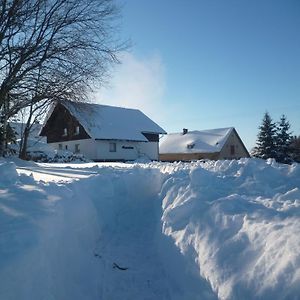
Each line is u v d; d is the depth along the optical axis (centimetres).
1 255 325
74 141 4034
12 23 1716
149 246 582
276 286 296
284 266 303
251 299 307
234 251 375
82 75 1834
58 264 401
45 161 2783
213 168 719
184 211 522
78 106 1948
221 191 560
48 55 1780
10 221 393
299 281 283
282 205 439
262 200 480
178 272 442
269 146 4938
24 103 1931
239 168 663
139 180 802
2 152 1916
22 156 2119
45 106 2042
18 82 1808
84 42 1814
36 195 496
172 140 5644
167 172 816
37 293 331
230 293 329
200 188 567
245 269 342
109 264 514
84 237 524
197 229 462
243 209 446
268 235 360
